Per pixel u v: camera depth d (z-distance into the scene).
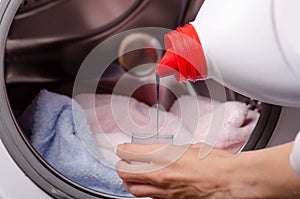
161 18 0.87
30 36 0.83
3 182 0.69
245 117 0.82
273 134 0.76
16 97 0.84
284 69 0.60
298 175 0.48
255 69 0.61
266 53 0.59
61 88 0.88
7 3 0.67
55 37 0.85
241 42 0.60
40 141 0.82
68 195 0.72
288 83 0.61
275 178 0.50
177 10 0.85
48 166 0.71
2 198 0.70
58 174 0.72
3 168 0.69
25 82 0.85
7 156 0.69
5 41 0.68
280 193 0.51
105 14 0.85
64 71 0.88
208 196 0.59
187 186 0.59
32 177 0.70
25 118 0.85
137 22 0.88
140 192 0.64
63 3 0.81
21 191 0.70
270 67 0.60
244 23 0.59
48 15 0.82
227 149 0.80
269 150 0.53
